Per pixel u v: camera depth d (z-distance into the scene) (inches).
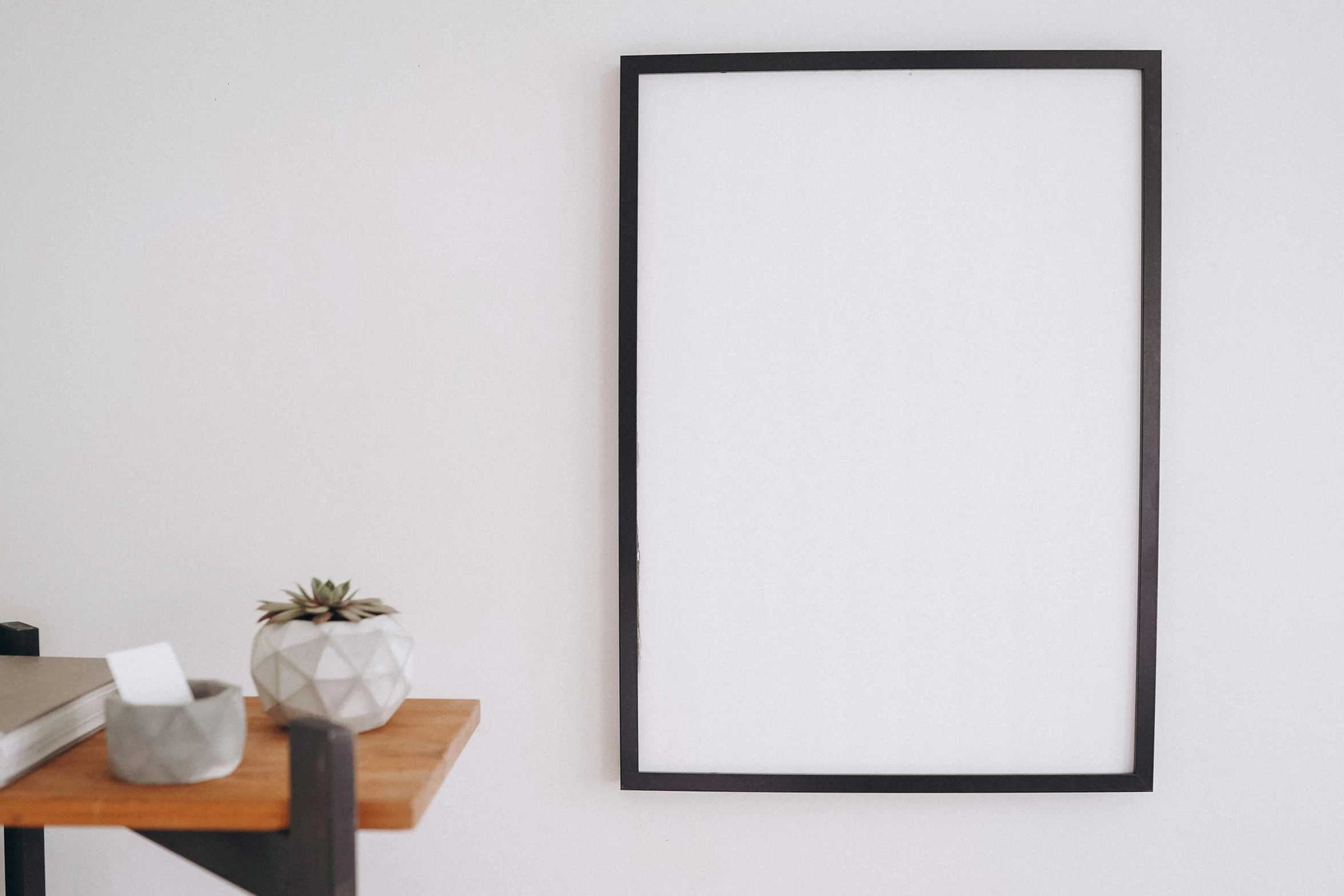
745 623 31.8
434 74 32.1
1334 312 32.1
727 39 32.0
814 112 31.5
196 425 32.3
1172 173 32.0
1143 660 31.6
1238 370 32.1
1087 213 31.5
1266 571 32.2
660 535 31.8
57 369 32.2
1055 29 31.9
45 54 32.0
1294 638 32.3
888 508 31.8
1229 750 32.4
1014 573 31.8
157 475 32.3
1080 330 31.6
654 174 31.6
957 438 31.8
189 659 32.4
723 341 31.7
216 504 32.3
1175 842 32.5
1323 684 32.3
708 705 31.9
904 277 31.7
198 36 32.1
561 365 32.2
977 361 31.7
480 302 32.2
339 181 32.1
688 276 31.7
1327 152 31.9
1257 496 32.2
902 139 31.5
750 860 32.4
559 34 32.0
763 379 31.7
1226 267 32.1
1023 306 31.7
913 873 32.5
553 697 32.4
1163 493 32.2
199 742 19.5
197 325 32.2
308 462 32.3
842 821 32.4
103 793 19.2
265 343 32.2
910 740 31.9
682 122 31.5
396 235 32.1
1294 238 32.0
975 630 31.8
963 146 31.5
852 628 31.8
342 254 32.2
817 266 31.7
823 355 31.7
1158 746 32.5
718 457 31.7
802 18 32.0
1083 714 31.9
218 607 32.4
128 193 32.1
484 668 32.4
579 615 32.3
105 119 32.1
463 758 32.4
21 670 25.4
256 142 32.1
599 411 32.2
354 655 22.5
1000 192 31.5
